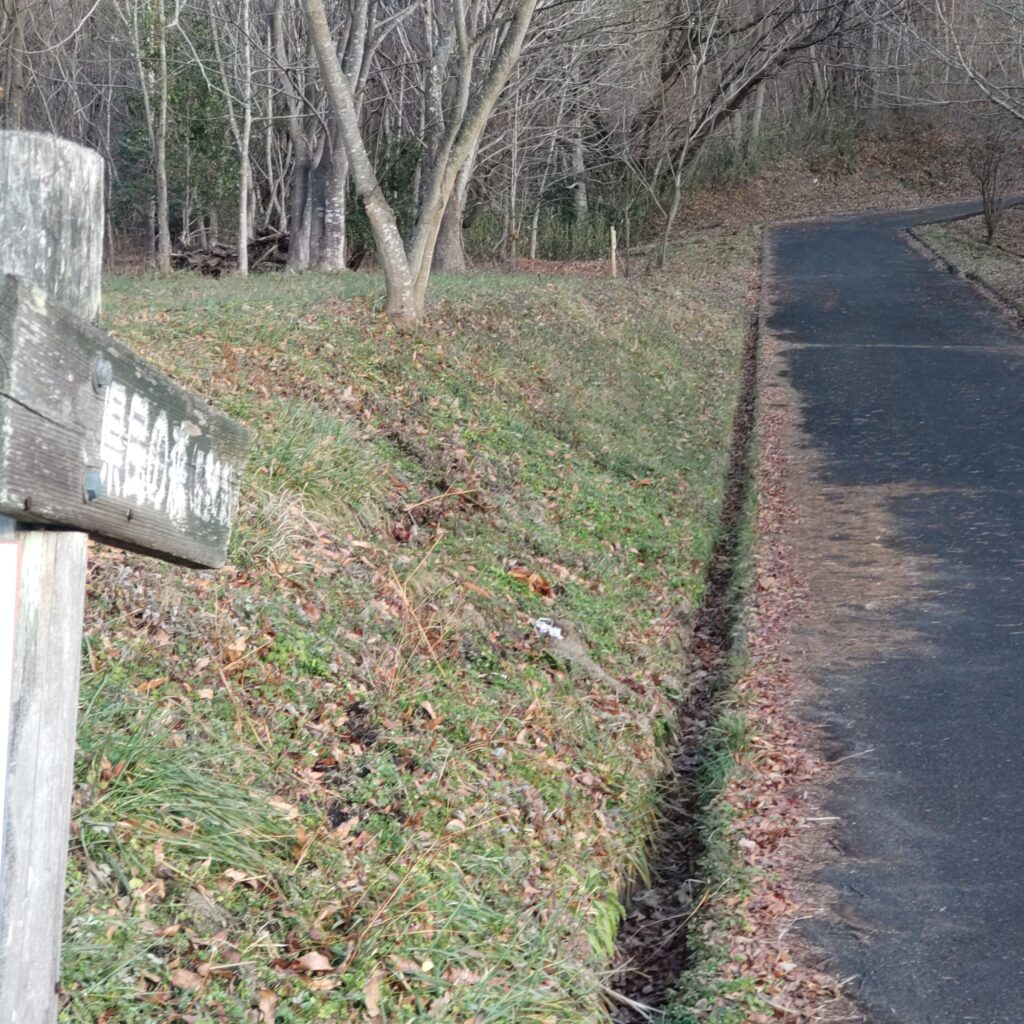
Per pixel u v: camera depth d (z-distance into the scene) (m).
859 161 51.09
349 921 4.32
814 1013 4.55
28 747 1.75
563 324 17.02
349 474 8.35
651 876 5.99
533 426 12.40
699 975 4.79
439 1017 3.97
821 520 11.84
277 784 4.94
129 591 5.62
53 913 1.87
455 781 5.58
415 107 33.97
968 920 5.22
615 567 9.70
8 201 1.66
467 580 8.00
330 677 5.96
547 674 7.30
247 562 6.52
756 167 50.38
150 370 1.89
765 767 6.76
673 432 14.71
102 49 40.94
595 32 24.91
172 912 3.86
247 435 2.38
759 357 20.56
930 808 6.24
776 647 8.63
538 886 5.13
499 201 35.12
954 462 13.75
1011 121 37.09
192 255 29.11
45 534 1.75
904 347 21.45
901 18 38.03
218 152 32.69
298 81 27.31
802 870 5.66
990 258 32.59
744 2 37.81
